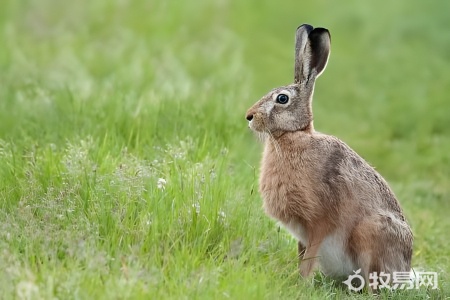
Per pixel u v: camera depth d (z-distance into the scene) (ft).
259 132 65.00
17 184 68.33
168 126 85.92
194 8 176.55
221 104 96.78
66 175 68.23
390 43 168.45
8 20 162.50
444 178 108.47
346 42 169.58
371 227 62.85
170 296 53.11
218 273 56.85
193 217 63.67
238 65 143.54
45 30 160.25
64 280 52.90
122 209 63.41
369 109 137.59
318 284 64.13
